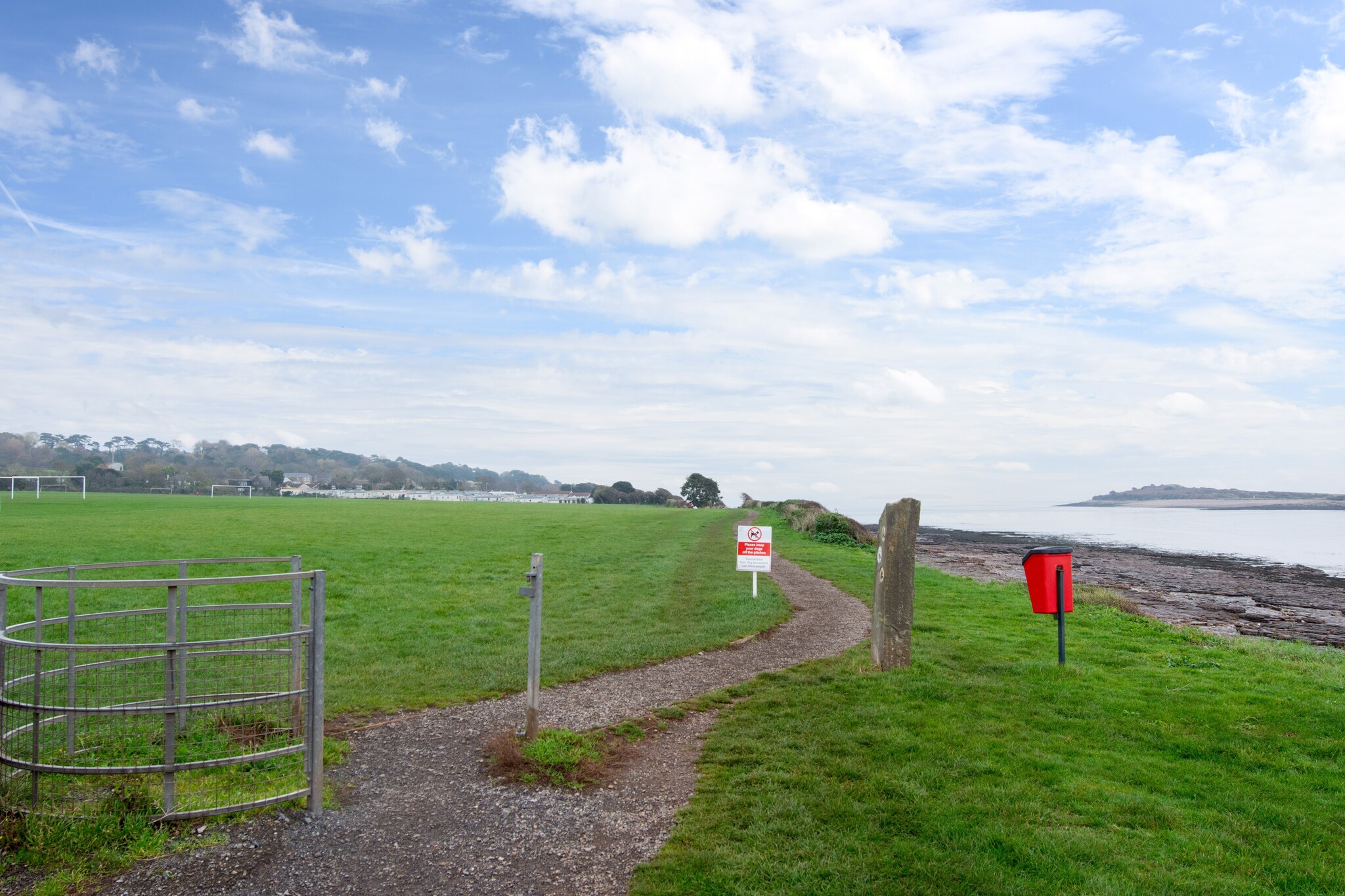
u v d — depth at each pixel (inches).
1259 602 1063.0
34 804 246.8
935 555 1747.0
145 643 241.1
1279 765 319.3
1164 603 1034.7
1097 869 233.0
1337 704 400.8
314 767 261.0
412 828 256.7
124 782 269.9
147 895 210.7
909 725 365.4
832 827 259.0
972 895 218.8
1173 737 349.1
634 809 275.1
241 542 1216.8
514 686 435.8
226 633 544.7
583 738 337.4
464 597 759.1
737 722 374.0
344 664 484.4
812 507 2294.5
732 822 263.0
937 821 262.7
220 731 324.8
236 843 239.8
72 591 295.7
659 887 220.8
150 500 3144.7
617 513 2679.6
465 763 316.8
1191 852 244.2
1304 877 229.6
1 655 259.6
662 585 876.0
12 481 4628.4
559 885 222.5
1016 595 832.3
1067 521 4896.7
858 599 803.4
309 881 221.3
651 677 466.3
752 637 593.9
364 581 837.2
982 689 423.8
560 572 967.6
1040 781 299.1
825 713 383.6
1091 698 409.4
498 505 3321.9
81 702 331.0
